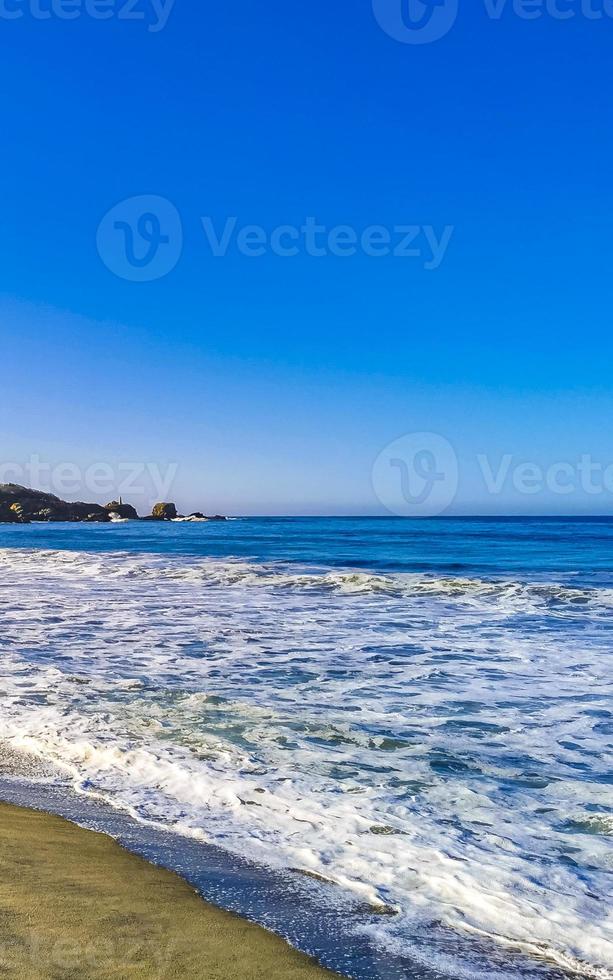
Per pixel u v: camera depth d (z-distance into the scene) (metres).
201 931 2.88
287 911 3.28
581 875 3.93
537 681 9.12
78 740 6.39
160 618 14.37
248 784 5.35
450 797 5.18
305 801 5.02
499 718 7.42
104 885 3.28
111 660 10.34
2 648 11.23
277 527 76.44
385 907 3.42
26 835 4.00
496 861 4.08
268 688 8.70
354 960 2.86
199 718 7.26
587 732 6.95
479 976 2.82
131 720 7.14
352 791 5.27
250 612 15.18
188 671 9.63
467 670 9.77
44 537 53.59
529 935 3.23
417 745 6.47
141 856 3.85
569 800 5.16
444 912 3.41
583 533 53.16
